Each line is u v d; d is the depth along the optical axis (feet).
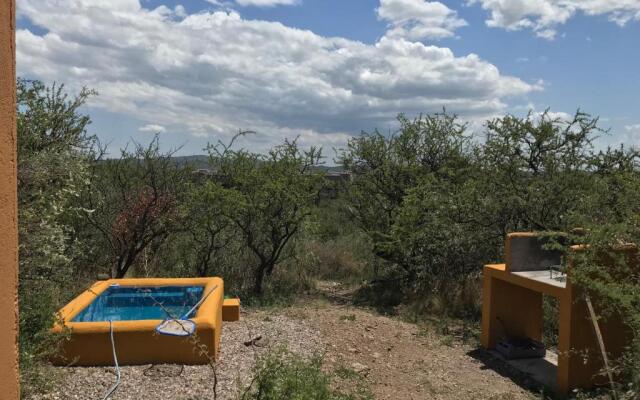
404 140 40.29
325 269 43.50
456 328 27.89
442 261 34.60
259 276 36.58
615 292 16.25
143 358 19.16
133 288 26.68
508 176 33.24
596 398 17.95
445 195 35.29
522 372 21.58
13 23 5.95
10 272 5.94
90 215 32.65
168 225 34.22
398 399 18.30
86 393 16.22
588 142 32.48
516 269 23.16
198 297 27.07
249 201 35.96
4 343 5.82
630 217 19.04
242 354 20.76
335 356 21.99
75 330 18.74
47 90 20.66
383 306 33.68
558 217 30.73
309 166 37.96
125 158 36.35
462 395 19.04
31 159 16.93
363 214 41.42
